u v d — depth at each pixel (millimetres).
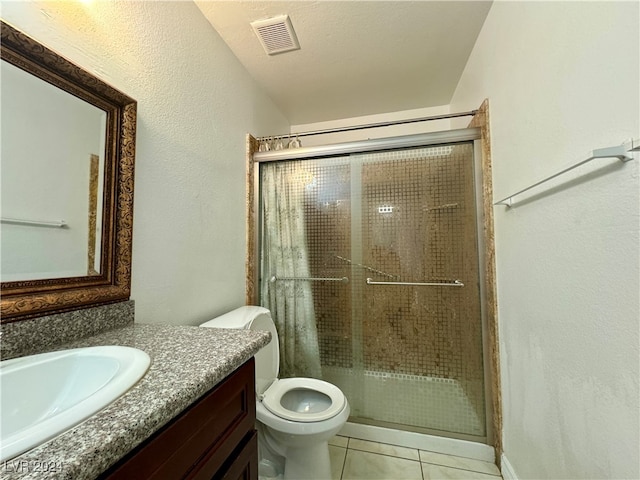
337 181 1758
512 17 1126
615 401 642
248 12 1356
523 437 1107
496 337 1358
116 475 382
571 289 796
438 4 1323
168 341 734
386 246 1666
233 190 1617
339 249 1743
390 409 1612
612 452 652
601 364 685
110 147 867
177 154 1176
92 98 819
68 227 749
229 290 1550
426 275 1599
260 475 1286
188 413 531
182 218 1195
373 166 1698
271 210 1857
